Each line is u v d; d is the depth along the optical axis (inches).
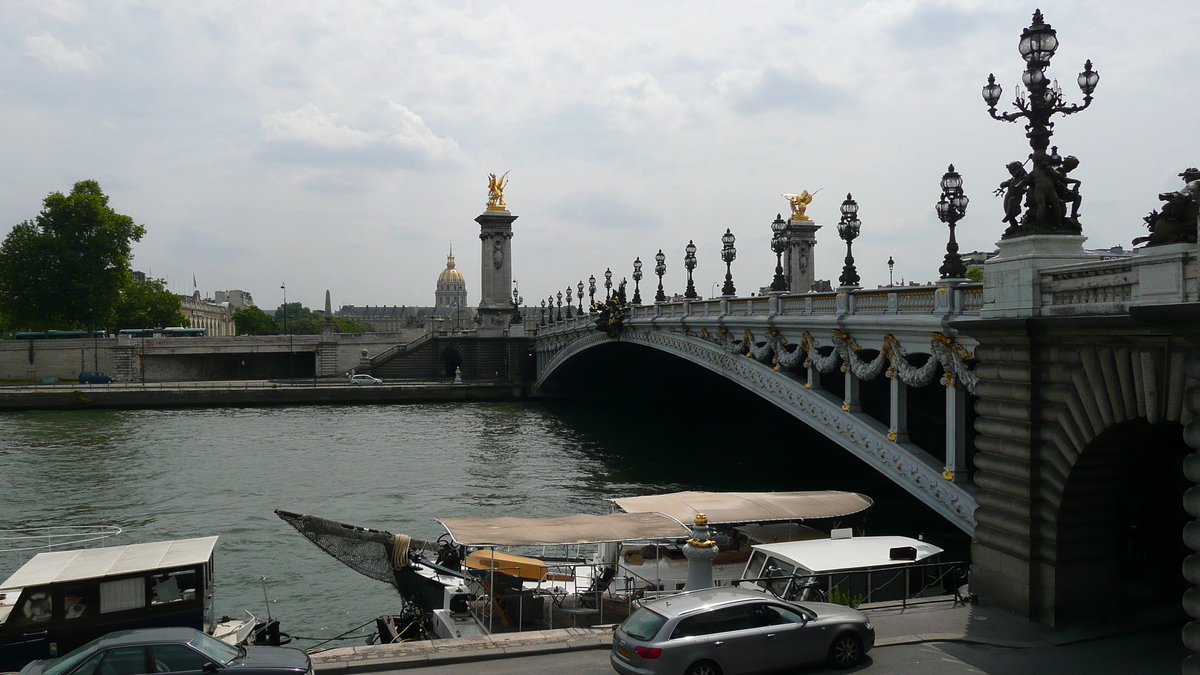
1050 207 922.7
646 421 4045.3
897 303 1483.8
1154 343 745.6
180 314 7746.1
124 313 6924.2
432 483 2470.5
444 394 5196.9
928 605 995.9
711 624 746.8
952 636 879.1
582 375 5182.1
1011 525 947.3
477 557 1261.1
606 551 1320.1
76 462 2797.7
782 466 2716.5
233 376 6555.1
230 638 1173.1
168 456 2938.0
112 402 4623.5
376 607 1462.8
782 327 1942.7
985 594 994.1
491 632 1083.9
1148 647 851.4
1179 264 714.8
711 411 4554.6
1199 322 649.6
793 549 1108.5
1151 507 936.9
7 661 1017.5
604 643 911.0
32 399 4515.3
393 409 4677.7
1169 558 941.2
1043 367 900.0
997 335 943.7
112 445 3186.5
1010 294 940.0
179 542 1214.9
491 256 6097.4
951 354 1306.6
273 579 1599.4
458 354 6018.7
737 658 743.7
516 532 1111.6
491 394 5305.1
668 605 767.1
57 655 1033.5
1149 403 749.9
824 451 3031.5
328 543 1437.0
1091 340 823.1
